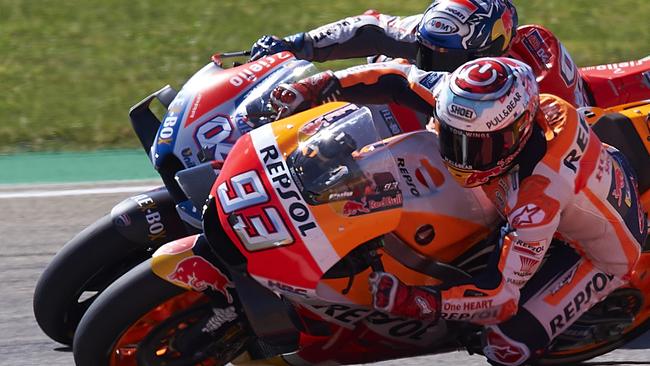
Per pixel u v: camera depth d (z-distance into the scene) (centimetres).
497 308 1398
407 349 1555
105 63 3700
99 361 1438
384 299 1366
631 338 1744
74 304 1753
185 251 1418
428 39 1667
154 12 4216
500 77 1359
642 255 1666
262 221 1348
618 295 1647
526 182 1380
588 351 1697
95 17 4172
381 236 1405
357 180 1381
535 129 1398
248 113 1570
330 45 1898
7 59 3744
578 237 1488
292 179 1368
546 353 1622
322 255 1348
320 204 1355
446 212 1448
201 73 1702
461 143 1360
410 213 1419
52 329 1736
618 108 1777
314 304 1447
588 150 1438
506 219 1453
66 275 1702
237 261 1361
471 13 1667
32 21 4134
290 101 1489
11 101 3366
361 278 1423
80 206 2448
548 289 1501
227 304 1436
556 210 1372
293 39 1888
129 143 3031
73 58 3750
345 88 1515
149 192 1717
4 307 1923
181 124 1590
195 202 1436
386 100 1550
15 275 2066
